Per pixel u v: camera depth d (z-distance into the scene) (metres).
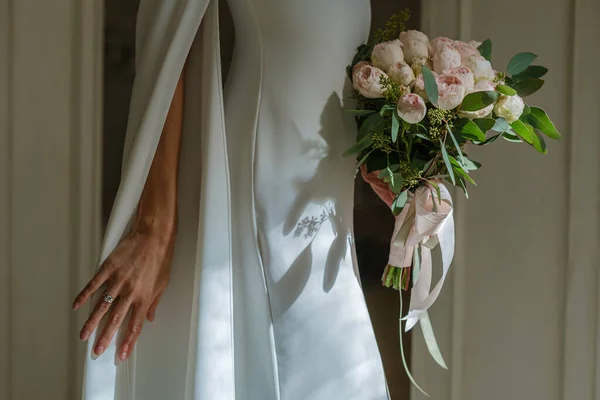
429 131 1.43
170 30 1.44
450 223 1.50
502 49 2.09
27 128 2.03
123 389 1.46
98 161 2.05
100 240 2.06
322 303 1.51
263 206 1.50
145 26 1.48
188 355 1.42
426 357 2.14
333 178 1.53
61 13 2.03
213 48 1.44
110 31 2.03
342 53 1.53
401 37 1.49
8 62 2.02
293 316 1.50
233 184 1.51
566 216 2.07
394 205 1.46
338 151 1.53
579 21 2.04
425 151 1.50
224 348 1.41
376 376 1.55
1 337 2.04
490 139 1.53
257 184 1.50
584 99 2.05
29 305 2.05
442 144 1.39
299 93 1.50
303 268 1.51
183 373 1.50
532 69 1.58
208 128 1.42
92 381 1.42
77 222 2.06
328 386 1.50
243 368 1.50
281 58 1.50
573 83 2.05
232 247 1.51
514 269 2.11
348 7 1.53
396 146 1.50
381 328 2.12
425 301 1.53
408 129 1.44
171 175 1.45
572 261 2.07
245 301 1.50
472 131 1.42
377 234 2.11
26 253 2.05
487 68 1.46
